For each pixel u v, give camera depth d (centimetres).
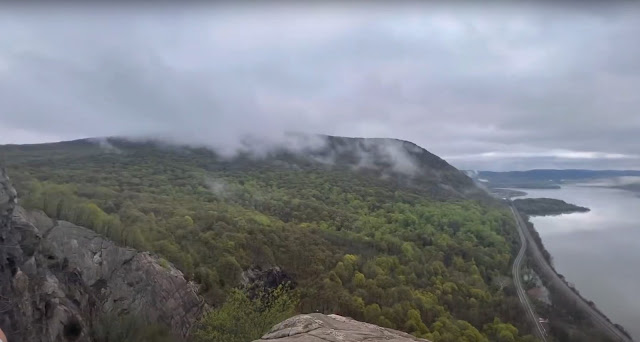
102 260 4638
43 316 3291
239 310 3747
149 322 4534
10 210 3369
